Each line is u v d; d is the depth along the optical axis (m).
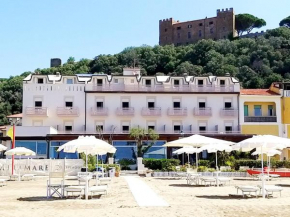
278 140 20.41
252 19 159.00
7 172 37.41
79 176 25.61
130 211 14.64
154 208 15.42
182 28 158.62
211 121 57.75
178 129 57.44
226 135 53.59
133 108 56.91
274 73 89.00
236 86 58.31
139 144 51.72
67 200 18.44
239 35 160.12
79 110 56.56
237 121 57.69
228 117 57.69
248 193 20.97
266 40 105.69
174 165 42.03
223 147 29.06
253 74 88.44
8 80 100.69
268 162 38.38
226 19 149.75
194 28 156.00
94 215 13.72
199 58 103.19
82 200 18.38
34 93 56.47
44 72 109.94
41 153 51.44
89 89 56.94
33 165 38.03
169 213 14.09
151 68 103.00
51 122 56.12
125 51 112.06
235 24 160.75
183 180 32.00
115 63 106.44
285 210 14.93
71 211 14.78
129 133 52.75
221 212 14.37
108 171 36.78
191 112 57.81
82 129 56.31
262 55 95.75
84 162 38.81
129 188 24.38
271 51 96.38
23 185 27.80
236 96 58.25
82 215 13.74
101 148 22.80
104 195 20.42
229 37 147.50
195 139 31.23
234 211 14.63
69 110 55.88
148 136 51.94
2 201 18.16
